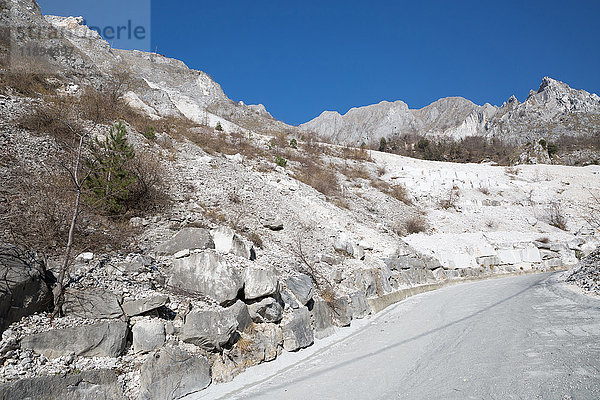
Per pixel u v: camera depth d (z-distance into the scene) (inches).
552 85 6363.2
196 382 241.9
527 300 482.0
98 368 209.8
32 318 213.9
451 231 1085.1
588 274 513.0
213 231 377.1
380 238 727.1
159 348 242.2
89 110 639.1
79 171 410.0
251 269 325.7
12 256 220.1
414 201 1302.9
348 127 7445.9
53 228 293.7
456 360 285.6
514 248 978.1
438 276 789.2
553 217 1282.0
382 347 348.8
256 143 1373.0
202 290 302.0
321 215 726.5
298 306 365.1
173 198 493.4
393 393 236.8
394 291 600.4
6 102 512.4
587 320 339.3
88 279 257.9
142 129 763.4
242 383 262.7
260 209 596.4
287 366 305.7
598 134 4749.0
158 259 333.4
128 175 422.0
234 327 274.4
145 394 214.1
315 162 1382.9
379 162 1759.4
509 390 213.5
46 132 482.9
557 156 3223.4
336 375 280.7
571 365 236.4
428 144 3233.3
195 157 754.2
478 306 490.6
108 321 231.6
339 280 484.1
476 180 1563.7
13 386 169.9
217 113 2785.4
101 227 347.9
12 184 339.9
